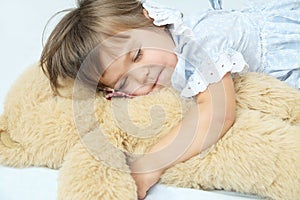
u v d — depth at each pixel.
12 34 1.23
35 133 0.79
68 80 0.88
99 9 0.93
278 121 0.77
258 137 0.73
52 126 0.79
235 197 0.71
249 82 0.85
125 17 0.92
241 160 0.72
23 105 0.83
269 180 0.71
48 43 0.95
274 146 0.72
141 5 0.97
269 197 0.72
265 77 0.87
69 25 0.93
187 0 1.33
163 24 0.92
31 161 0.79
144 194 0.74
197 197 0.71
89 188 0.69
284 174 0.71
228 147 0.73
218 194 0.71
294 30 1.00
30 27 1.26
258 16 1.01
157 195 0.74
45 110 0.81
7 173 0.78
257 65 0.98
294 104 0.83
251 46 0.96
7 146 0.80
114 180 0.70
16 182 0.77
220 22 0.95
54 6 1.34
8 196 0.76
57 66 0.91
